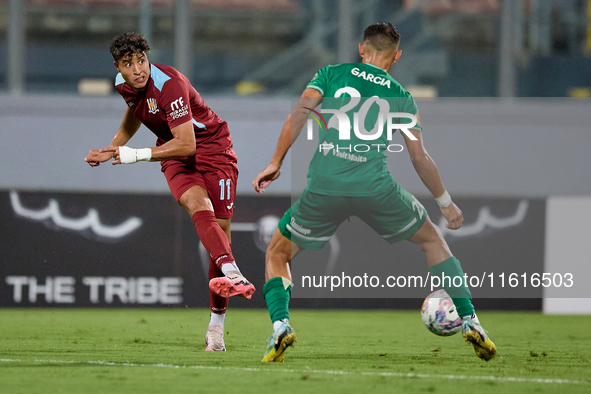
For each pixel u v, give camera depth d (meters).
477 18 37.62
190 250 28.28
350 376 10.05
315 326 21.58
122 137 13.92
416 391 8.85
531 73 36.81
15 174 30.72
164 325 20.94
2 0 38.22
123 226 28.16
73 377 9.71
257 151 30.95
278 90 38.44
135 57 11.95
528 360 12.79
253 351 13.73
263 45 38.41
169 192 28.39
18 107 30.91
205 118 12.98
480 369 11.23
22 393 8.44
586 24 36.84
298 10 38.31
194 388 8.86
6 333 17.91
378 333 19.23
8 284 27.66
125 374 10.02
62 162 30.78
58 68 37.56
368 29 12.66
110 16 37.62
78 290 27.84
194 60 38.16
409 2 37.53
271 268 11.78
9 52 33.69
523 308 28.78
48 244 27.89
